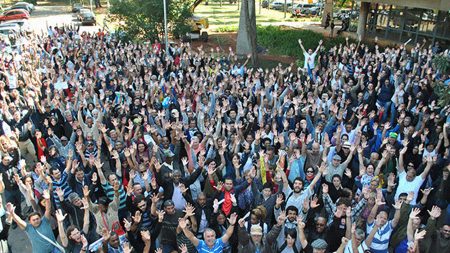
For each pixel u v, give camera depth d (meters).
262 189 6.91
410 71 14.45
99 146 8.59
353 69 14.84
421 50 17.53
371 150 9.02
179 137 8.36
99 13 45.94
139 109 10.81
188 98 11.44
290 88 11.99
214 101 11.34
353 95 11.97
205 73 14.79
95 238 6.03
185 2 25.11
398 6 24.33
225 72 14.31
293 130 9.15
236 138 8.23
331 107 10.02
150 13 23.36
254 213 5.76
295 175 7.46
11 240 7.74
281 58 23.36
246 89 12.05
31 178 7.28
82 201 6.10
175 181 6.70
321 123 9.18
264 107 10.56
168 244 5.91
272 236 5.46
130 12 23.56
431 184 7.54
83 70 14.26
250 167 7.43
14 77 13.71
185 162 7.68
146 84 12.78
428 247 5.80
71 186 7.21
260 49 25.02
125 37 23.33
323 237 5.79
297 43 25.70
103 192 7.17
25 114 10.40
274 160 7.94
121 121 9.73
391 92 11.80
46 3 57.84
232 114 10.09
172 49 18.22
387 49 16.58
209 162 7.29
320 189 7.06
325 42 25.31
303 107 10.61
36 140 9.22
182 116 10.26
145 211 6.28
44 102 10.68
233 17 45.00
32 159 9.60
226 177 6.75
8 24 28.98
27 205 7.72
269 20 42.56
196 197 7.07
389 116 11.10
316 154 7.91
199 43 27.62
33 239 5.71
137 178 7.41
